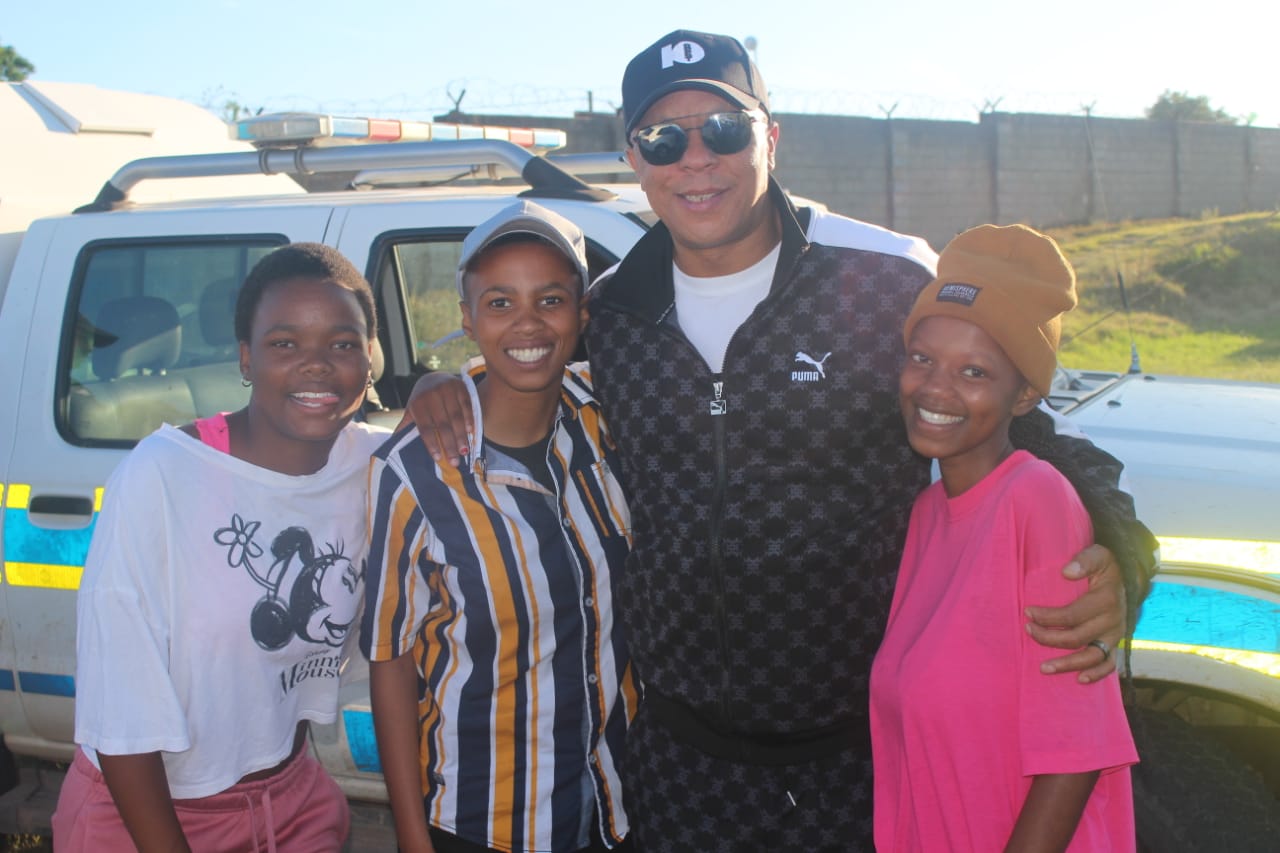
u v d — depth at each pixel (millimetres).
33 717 3121
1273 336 11609
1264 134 20172
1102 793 1732
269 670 1910
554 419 2031
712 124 1873
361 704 2812
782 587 1928
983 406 1680
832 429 1921
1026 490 1664
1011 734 1671
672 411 1972
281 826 1993
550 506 1972
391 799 2023
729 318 2004
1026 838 1613
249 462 1873
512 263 1868
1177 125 19375
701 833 2025
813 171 16859
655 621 2002
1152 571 1722
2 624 3098
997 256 1709
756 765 1983
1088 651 1605
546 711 1979
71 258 3195
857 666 1978
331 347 1840
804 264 1934
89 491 3002
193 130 4746
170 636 1804
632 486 2057
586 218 2832
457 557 1923
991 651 1660
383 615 1971
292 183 4586
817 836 1998
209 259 3164
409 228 3014
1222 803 2270
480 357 2121
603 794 2066
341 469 1973
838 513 1939
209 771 1879
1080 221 18781
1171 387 3410
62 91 4363
